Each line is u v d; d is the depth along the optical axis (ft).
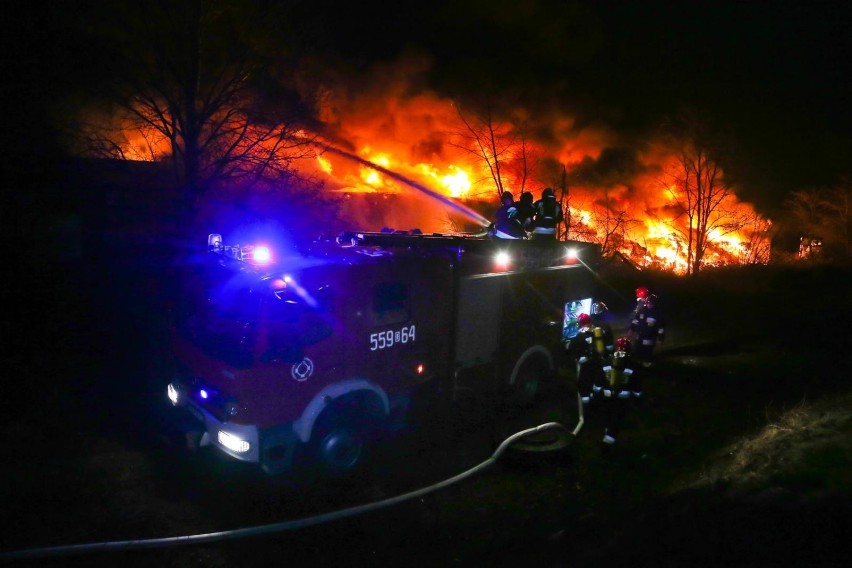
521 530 14.14
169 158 32.96
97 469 16.76
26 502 14.90
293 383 15.03
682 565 10.25
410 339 17.62
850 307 38.58
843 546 9.84
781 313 38.47
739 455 15.37
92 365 24.47
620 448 18.92
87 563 12.71
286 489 16.08
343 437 16.28
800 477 12.71
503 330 20.29
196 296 16.58
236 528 14.21
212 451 18.16
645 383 25.05
